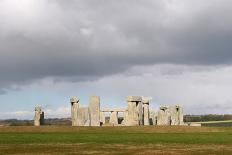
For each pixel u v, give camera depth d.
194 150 43.38
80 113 85.44
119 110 90.31
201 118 158.75
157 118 96.56
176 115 96.12
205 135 63.91
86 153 40.72
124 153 40.81
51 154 39.88
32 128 74.38
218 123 127.50
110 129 74.25
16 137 58.28
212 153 40.97
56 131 71.56
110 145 48.06
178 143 50.78
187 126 78.12
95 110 85.25
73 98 86.50
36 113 87.69
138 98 86.75
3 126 77.06
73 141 52.84
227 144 49.69
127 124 86.06
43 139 55.34
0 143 49.78
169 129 74.31
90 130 72.94
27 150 42.69
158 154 40.28
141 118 87.06
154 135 63.78
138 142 51.97
